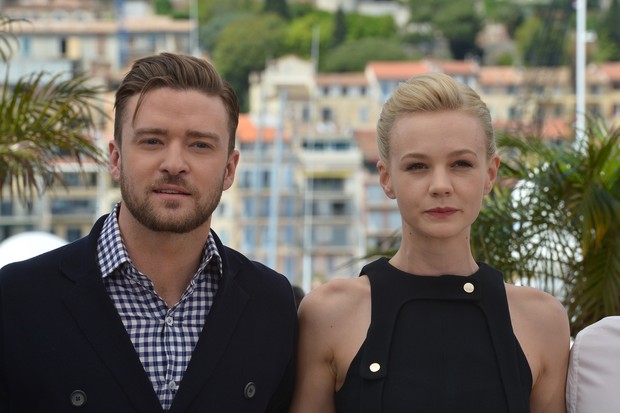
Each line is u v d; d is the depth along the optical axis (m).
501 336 3.48
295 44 137.00
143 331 3.45
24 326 3.42
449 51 146.12
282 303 3.66
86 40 118.62
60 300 3.45
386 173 3.59
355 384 3.47
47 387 3.37
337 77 117.69
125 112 3.48
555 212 6.50
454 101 3.46
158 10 139.62
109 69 113.12
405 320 3.50
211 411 3.43
